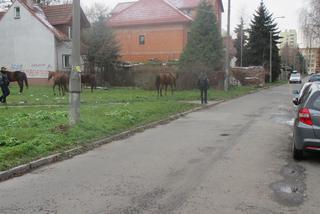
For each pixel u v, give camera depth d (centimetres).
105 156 1039
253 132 1433
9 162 904
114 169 898
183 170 882
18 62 4497
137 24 5341
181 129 1530
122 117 1619
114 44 4300
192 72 3762
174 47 5219
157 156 1032
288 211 628
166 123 1717
